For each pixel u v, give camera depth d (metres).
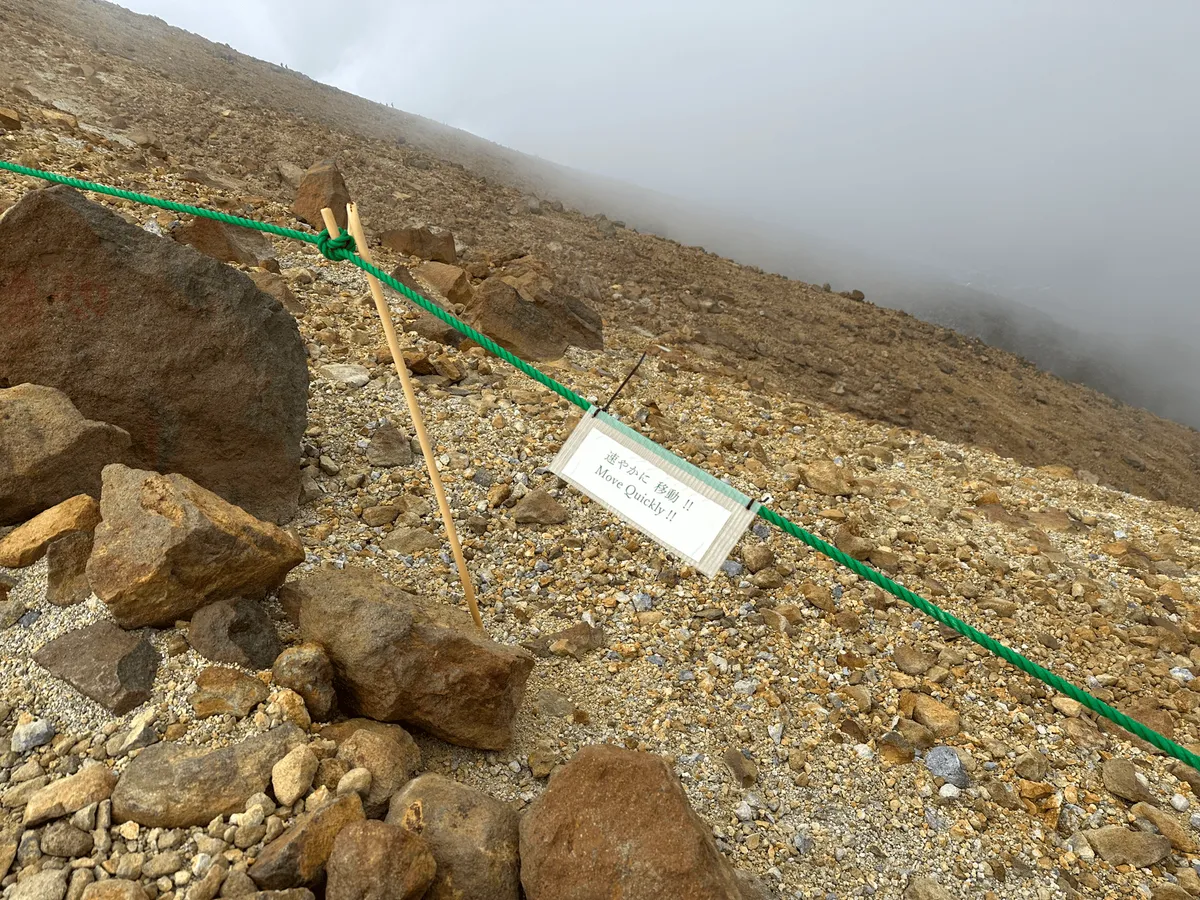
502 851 2.35
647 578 4.61
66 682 2.54
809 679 4.07
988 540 6.12
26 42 14.98
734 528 2.25
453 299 8.91
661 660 3.99
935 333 21.58
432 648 2.86
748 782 3.35
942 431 14.13
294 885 2.10
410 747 2.79
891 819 3.36
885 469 7.48
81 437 3.20
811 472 6.34
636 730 3.52
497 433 5.75
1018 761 3.76
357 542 4.16
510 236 15.86
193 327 3.77
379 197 15.09
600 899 2.20
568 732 3.38
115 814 2.19
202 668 2.67
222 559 2.82
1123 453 18.70
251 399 3.90
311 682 2.72
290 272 7.72
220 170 12.00
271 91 26.77
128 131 12.37
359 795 2.38
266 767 2.35
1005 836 3.40
